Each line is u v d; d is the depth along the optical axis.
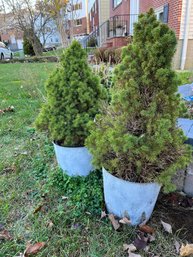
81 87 1.96
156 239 1.54
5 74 8.03
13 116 3.78
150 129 1.40
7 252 1.48
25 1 15.55
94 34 12.66
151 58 1.35
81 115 1.99
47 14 14.20
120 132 1.47
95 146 1.63
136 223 1.66
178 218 1.70
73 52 2.02
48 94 2.06
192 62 7.18
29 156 2.60
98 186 1.97
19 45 28.09
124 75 1.45
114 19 10.70
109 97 2.26
